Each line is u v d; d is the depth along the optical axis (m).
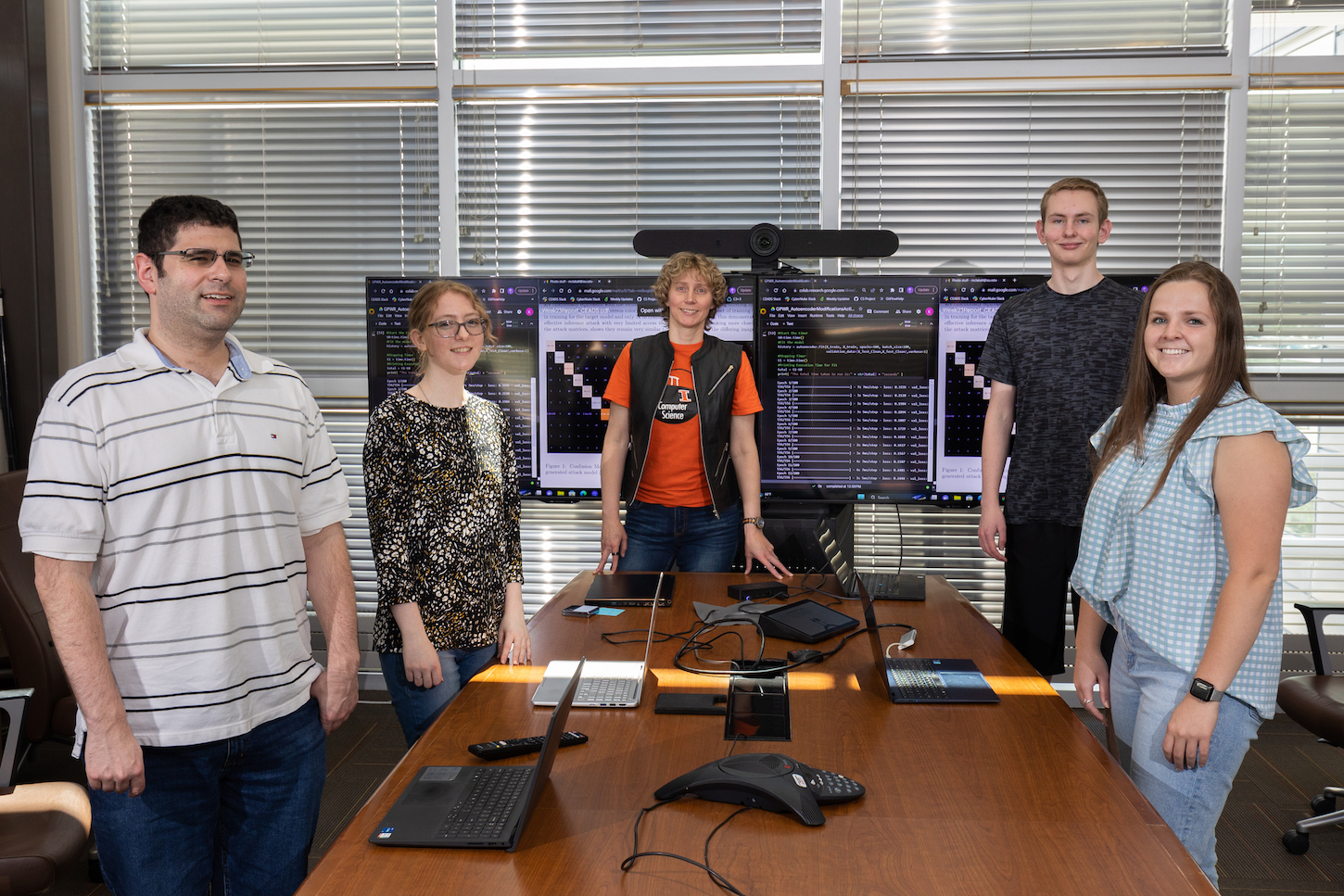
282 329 3.99
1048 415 2.79
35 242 3.75
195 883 1.59
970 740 1.60
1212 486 1.62
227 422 1.58
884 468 3.43
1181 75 3.67
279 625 1.65
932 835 1.28
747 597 2.47
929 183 3.81
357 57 3.91
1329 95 3.69
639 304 3.47
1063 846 1.25
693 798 1.39
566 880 1.17
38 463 1.43
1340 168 3.71
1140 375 1.81
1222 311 1.66
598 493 3.56
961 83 3.73
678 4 3.81
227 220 1.54
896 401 3.40
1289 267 3.74
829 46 3.78
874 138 3.81
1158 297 1.72
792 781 1.36
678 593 2.56
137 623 1.50
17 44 3.67
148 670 1.50
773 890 1.14
